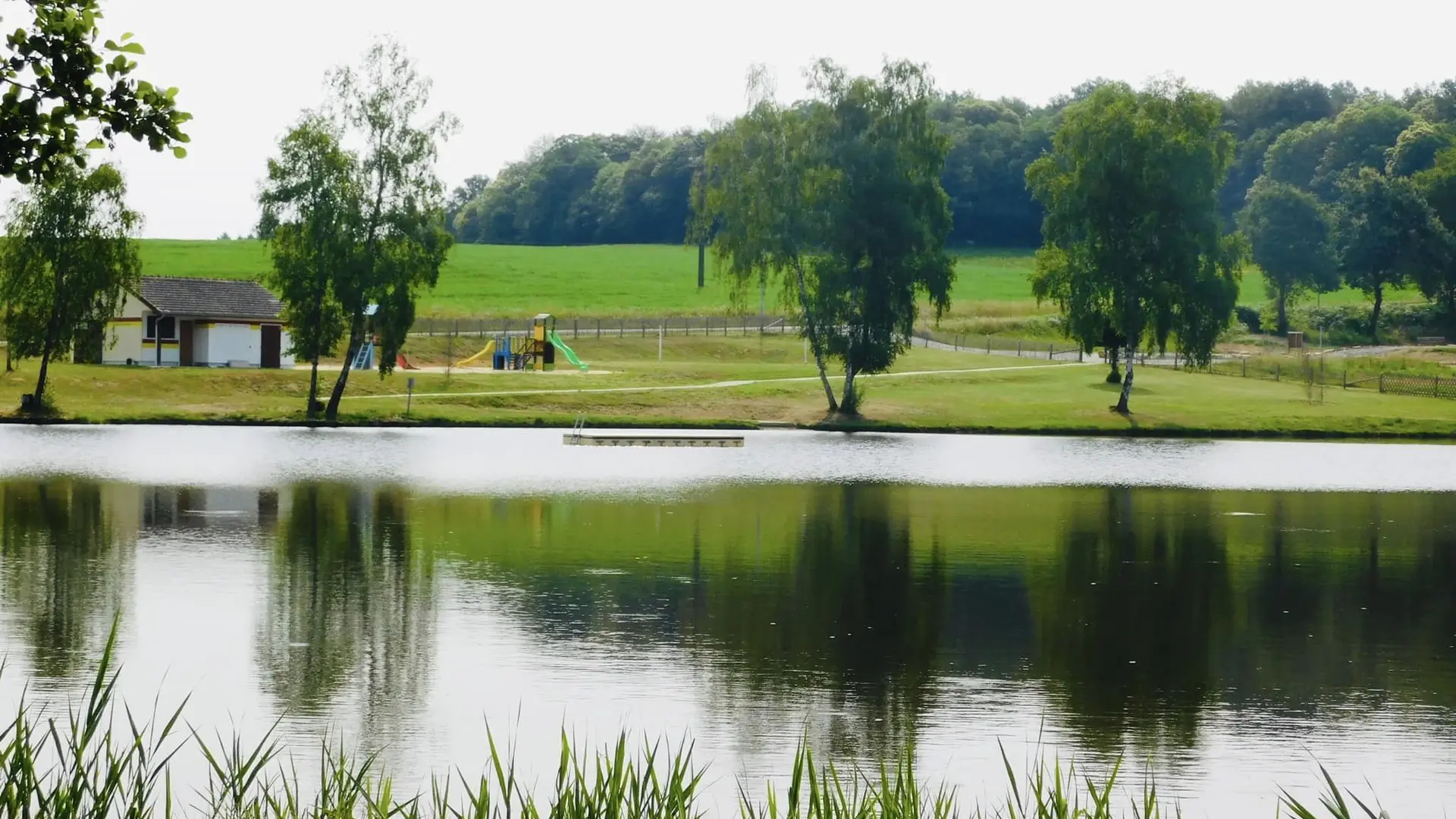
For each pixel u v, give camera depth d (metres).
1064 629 24.09
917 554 32.62
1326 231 142.12
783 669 20.81
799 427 80.62
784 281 86.00
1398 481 54.16
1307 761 16.80
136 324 91.56
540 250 194.00
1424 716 18.77
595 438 66.38
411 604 25.27
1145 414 84.19
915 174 83.25
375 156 75.69
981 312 139.50
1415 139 177.50
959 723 18.20
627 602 25.78
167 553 30.59
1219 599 27.12
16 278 73.44
